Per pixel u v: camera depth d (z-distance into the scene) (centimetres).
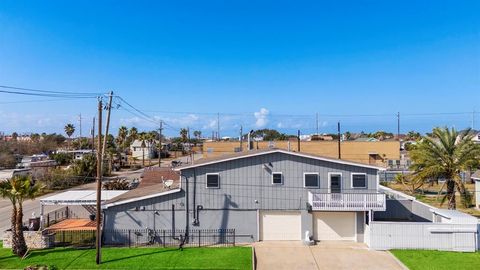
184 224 2906
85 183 6600
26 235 2697
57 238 2933
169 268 2242
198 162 3122
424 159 3547
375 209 2778
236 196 2923
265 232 2938
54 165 7575
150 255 2516
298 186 2919
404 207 3272
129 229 2884
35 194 2534
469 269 2205
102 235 2866
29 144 11831
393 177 6512
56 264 2314
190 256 2488
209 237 2903
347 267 2298
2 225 3519
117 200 2920
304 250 2672
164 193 2897
